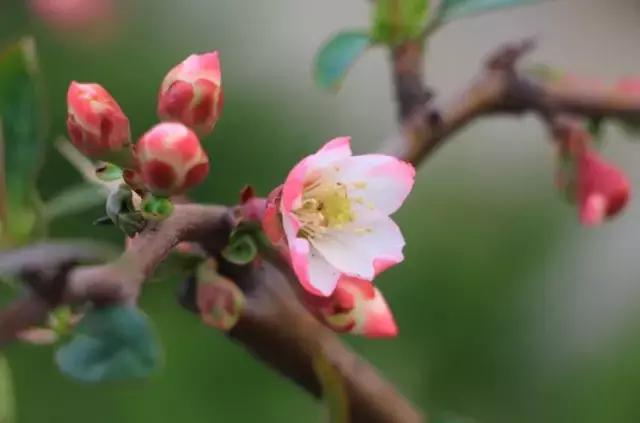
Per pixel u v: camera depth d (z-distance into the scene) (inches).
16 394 42.9
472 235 54.9
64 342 21.8
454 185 58.2
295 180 21.5
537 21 74.8
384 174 22.2
